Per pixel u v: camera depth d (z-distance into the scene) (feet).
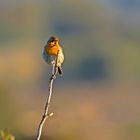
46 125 95.20
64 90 332.60
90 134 139.23
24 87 326.44
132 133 179.42
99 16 543.39
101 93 326.24
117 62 401.08
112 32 504.84
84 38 470.39
